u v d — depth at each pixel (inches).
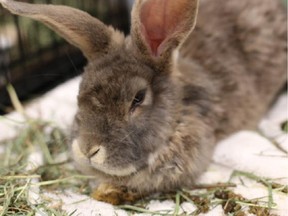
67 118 19.7
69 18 14.8
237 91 18.0
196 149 15.3
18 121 19.3
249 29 19.3
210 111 16.4
